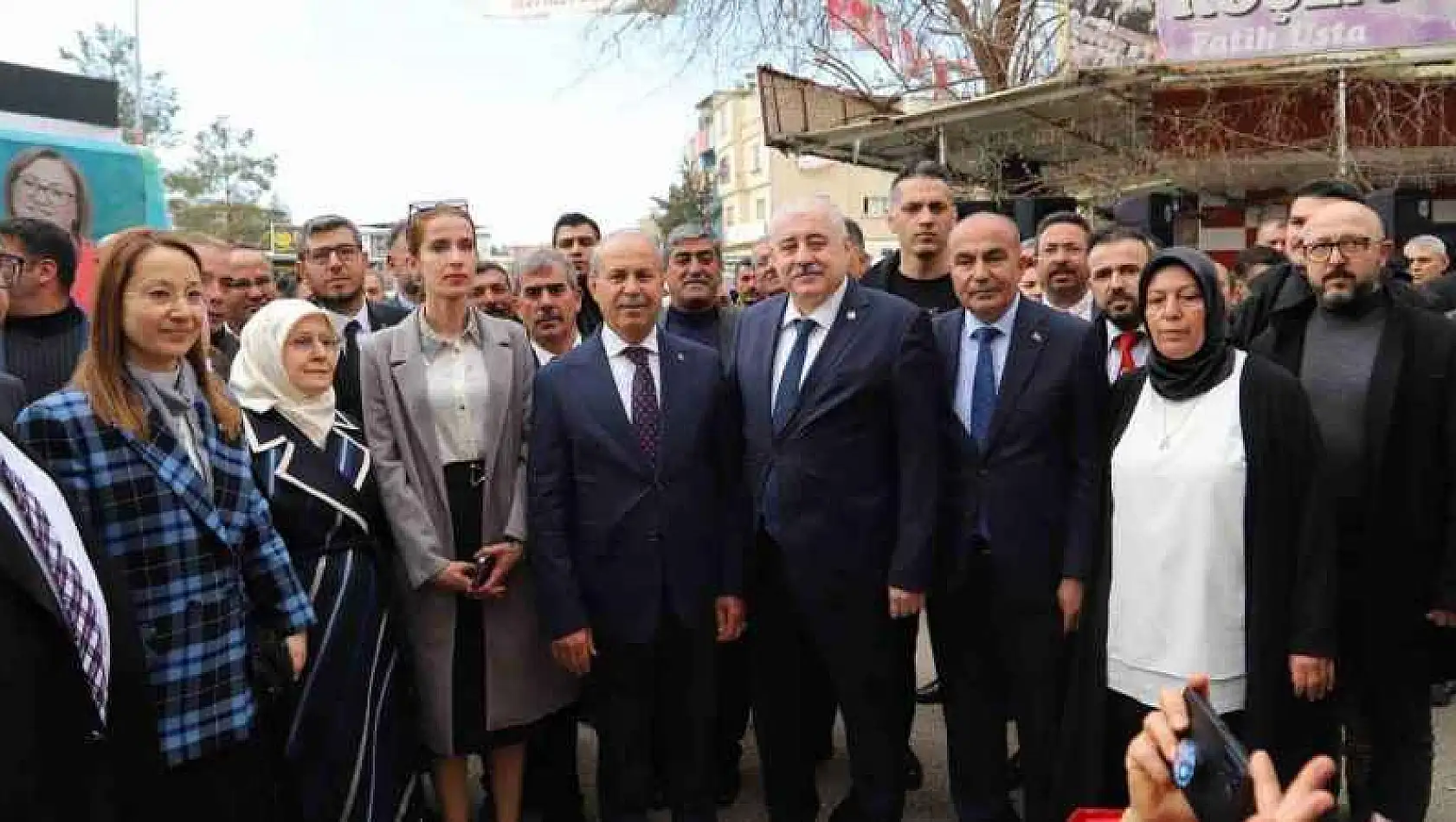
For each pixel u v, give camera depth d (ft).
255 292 15.52
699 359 10.69
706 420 10.49
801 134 28.68
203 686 8.18
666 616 10.37
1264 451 8.46
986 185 31.71
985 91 33.45
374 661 9.82
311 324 9.76
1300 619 8.52
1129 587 8.88
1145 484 8.80
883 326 10.19
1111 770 9.17
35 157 18.40
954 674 10.78
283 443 9.64
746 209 158.40
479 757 14.16
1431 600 9.77
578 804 11.71
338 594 9.59
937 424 10.21
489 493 10.62
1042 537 10.25
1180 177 28.14
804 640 10.82
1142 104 26.12
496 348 10.90
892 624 10.48
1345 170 23.63
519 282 13.56
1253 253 18.26
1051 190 32.76
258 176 132.36
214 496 8.39
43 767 6.37
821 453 10.11
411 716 10.55
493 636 10.68
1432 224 25.66
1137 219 29.07
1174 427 8.80
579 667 10.29
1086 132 28.68
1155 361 9.00
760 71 28.99
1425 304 14.05
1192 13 22.74
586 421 10.31
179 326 8.01
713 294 13.94
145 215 20.57
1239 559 8.51
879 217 106.22
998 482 10.30
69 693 6.56
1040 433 10.28
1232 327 12.91
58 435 7.70
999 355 10.66
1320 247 10.06
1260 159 25.86
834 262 10.23
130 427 7.86
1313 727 8.93
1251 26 22.49
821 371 10.20
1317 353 10.33
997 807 10.72
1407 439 9.62
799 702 10.87
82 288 18.71
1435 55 21.76
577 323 16.51
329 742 9.39
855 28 32.78
